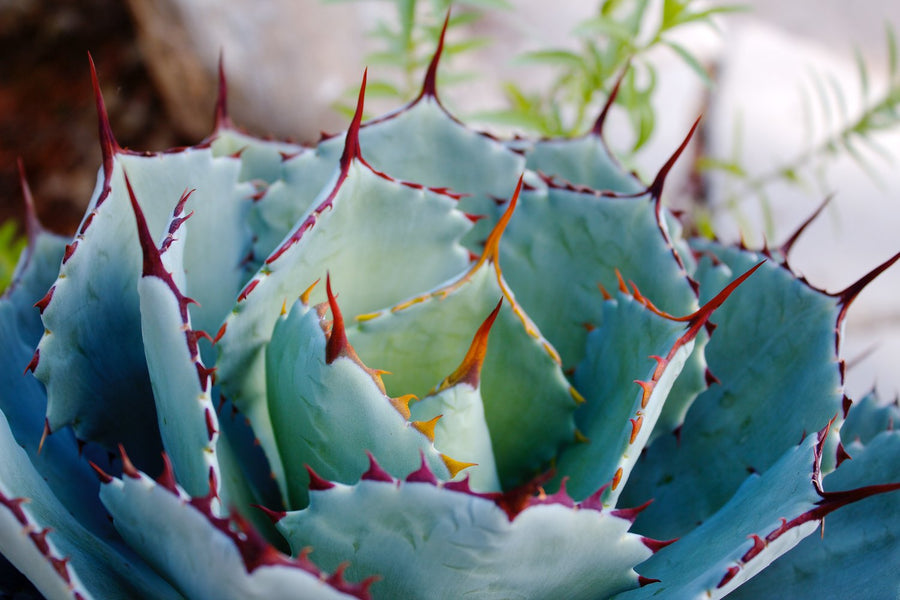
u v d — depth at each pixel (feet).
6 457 1.56
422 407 1.64
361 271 1.79
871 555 1.74
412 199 1.75
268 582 1.41
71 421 1.69
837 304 1.79
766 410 1.82
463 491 1.47
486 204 1.94
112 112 3.82
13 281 1.85
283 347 1.65
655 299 1.84
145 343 1.60
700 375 1.77
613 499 1.67
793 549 1.77
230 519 1.43
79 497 1.72
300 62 3.57
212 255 1.82
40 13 3.81
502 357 1.77
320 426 1.62
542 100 3.12
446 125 1.90
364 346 1.73
